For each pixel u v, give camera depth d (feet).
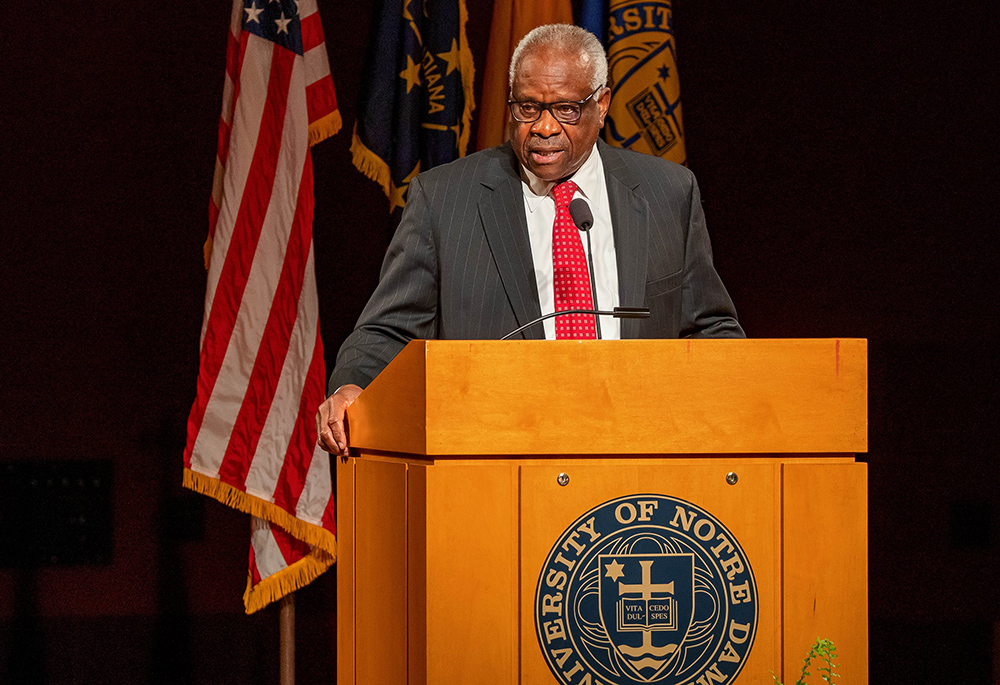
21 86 49.26
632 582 15.52
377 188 51.57
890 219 52.65
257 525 42.04
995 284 52.26
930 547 51.70
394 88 43.88
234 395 41.04
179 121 50.16
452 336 24.88
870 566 51.62
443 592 15.25
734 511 15.83
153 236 49.93
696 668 15.58
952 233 52.47
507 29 45.70
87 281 49.52
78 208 49.52
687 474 15.74
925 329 52.37
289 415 41.09
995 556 51.52
